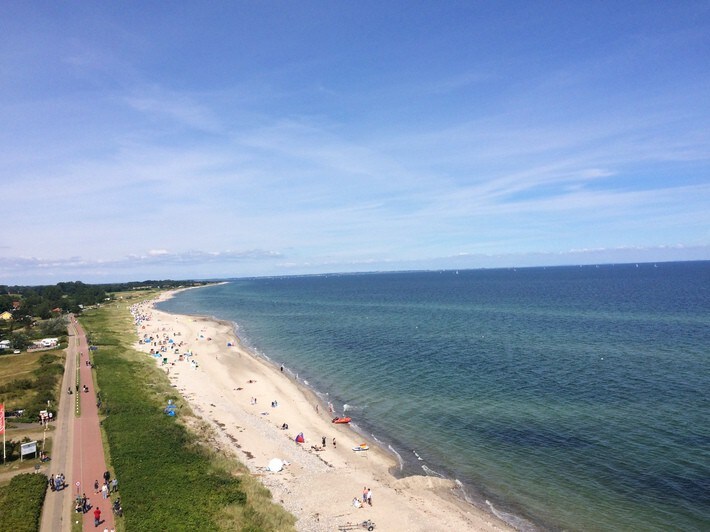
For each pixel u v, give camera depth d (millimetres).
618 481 41500
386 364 88438
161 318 173500
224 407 66062
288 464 47438
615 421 54562
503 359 87188
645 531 34344
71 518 34656
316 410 65062
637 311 147000
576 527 35406
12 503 35812
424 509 38594
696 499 38000
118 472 41656
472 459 47500
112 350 99125
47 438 50500
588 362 82000
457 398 66000
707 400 59875
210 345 117438
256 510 36438
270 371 88312
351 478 44438
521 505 38844
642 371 74562
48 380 71250
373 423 59094
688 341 96500
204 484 39969
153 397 66250
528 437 51656
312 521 36594
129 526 33125
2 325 133750
